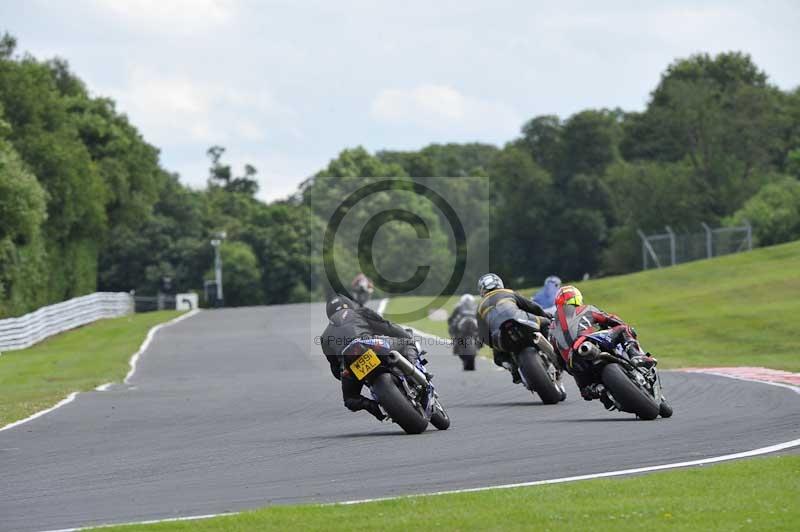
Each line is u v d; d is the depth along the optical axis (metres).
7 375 100.69
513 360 59.78
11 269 179.12
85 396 77.12
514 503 29.70
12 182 177.25
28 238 183.88
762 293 149.88
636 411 47.53
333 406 63.09
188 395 75.44
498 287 59.56
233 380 88.38
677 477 32.50
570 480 33.47
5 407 69.81
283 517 28.97
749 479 31.77
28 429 56.91
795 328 114.88
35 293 194.25
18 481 39.06
